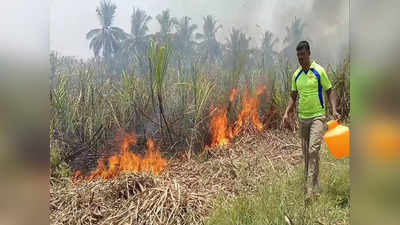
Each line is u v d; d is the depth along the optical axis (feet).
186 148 12.37
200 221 8.29
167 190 9.30
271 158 11.48
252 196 8.70
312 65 9.29
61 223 8.39
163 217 8.48
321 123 9.22
